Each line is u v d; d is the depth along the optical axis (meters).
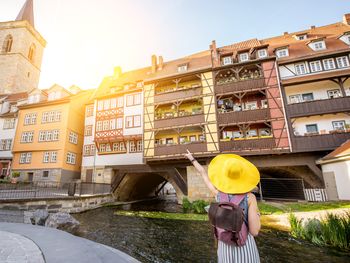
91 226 10.35
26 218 9.06
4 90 35.97
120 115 23.36
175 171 18.69
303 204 13.01
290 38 22.66
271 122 16.33
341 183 12.80
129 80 26.33
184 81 21.36
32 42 41.62
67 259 3.08
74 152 25.78
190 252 6.64
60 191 17.22
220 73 19.75
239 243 1.73
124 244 7.52
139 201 24.17
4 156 26.53
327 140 14.64
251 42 23.62
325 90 17.08
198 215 12.92
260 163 16.56
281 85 17.06
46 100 28.30
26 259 3.03
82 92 28.94
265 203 14.45
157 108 21.66
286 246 6.53
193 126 18.61
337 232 6.30
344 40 18.75
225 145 16.92
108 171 22.03
